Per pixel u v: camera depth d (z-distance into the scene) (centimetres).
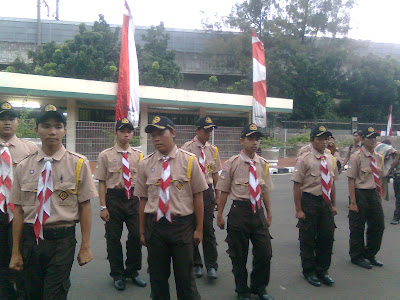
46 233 287
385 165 729
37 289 292
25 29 2533
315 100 2588
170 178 328
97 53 2042
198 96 1811
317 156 450
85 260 303
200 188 334
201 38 2814
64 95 1463
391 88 2805
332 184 452
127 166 437
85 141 1367
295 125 2272
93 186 304
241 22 2616
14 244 294
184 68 2733
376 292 423
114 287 430
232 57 2684
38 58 2089
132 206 438
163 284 331
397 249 578
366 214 506
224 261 519
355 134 809
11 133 388
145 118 1798
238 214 399
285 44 2609
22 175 294
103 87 1554
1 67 2477
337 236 644
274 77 2506
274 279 459
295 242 606
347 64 2842
